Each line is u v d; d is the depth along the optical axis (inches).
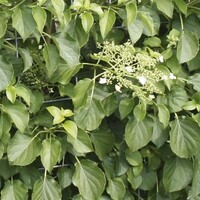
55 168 109.0
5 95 99.1
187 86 109.9
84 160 105.0
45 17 91.7
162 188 113.2
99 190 104.0
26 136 99.9
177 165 109.0
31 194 106.3
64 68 99.8
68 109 102.7
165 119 102.8
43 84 104.2
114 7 101.0
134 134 103.1
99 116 101.3
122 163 109.4
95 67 102.8
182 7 103.8
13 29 99.3
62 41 97.2
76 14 99.0
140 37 105.3
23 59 97.1
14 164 97.9
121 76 100.7
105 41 102.7
